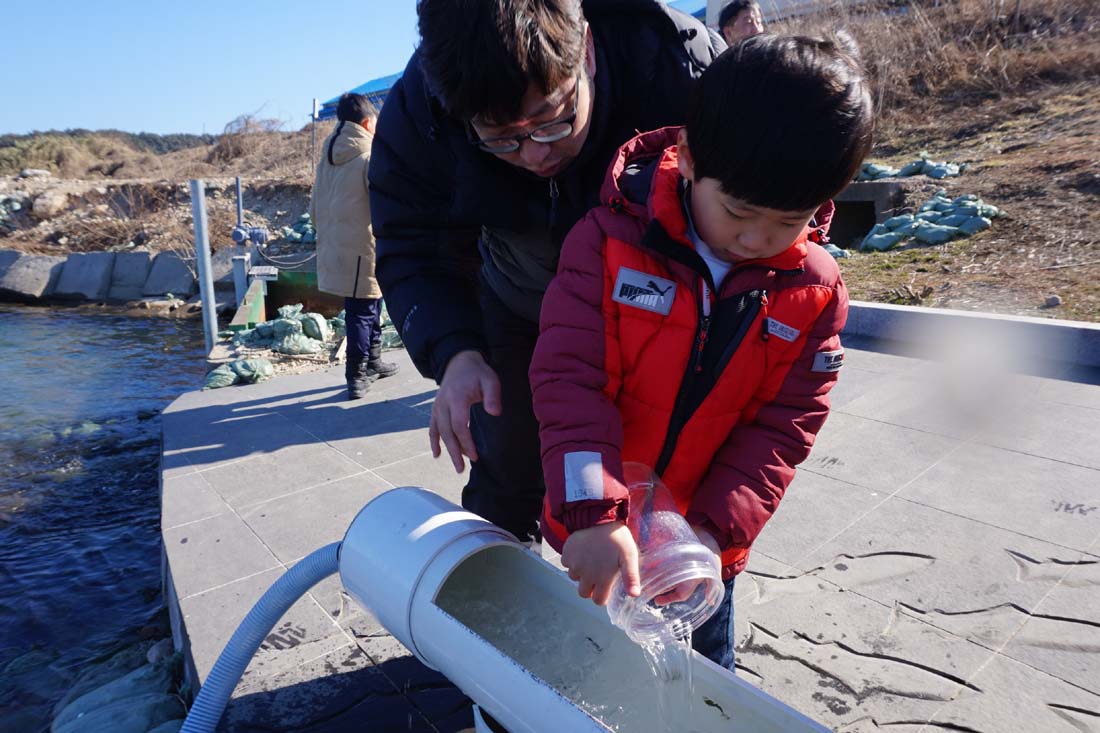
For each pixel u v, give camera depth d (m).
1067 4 12.23
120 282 15.81
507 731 1.42
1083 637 2.40
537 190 1.83
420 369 1.95
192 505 3.69
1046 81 11.01
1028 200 7.62
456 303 1.94
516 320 2.15
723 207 1.30
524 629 1.65
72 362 9.79
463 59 1.37
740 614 2.61
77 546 4.38
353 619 2.68
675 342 1.50
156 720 2.52
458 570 1.75
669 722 1.40
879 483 3.46
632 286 1.48
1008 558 2.84
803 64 1.21
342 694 2.32
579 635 1.64
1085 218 6.97
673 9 1.78
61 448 6.07
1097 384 4.47
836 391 4.61
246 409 5.13
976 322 5.18
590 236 1.54
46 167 27.70
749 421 1.63
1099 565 2.76
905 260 7.25
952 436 3.89
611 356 1.52
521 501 2.28
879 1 12.87
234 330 7.58
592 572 1.34
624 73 1.72
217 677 1.95
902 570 2.81
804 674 2.32
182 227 17.55
